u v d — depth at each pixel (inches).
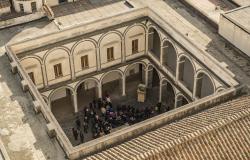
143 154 1694.1
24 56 2534.5
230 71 2324.1
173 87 2763.3
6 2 2657.5
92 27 2635.3
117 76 3026.6
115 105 2928.2
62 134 1952.5
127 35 2787.9
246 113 1840.6
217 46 2519.7
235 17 2485.2
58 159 1921.8
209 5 2775.6
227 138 1761.8
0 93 2245.3
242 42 2436.0
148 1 2847.0
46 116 2052.2
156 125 2020.2
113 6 2854.3
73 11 2812.5
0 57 2484.0
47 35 2532.0
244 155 1744.6
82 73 2773.1
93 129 2706.7
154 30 2817.4
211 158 1712.6
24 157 1934.1
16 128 2058.3
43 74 2652.6
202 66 2443.4
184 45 2524.6
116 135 1935.3
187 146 1716.3
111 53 2805.1
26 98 2214.6
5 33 2630.4
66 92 2898.6
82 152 1884.8
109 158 1777.8
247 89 2268.7
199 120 1909.4
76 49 2669.8
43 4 2714.1
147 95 2997.0
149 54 2888.8
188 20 2694.4
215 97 2160.4
